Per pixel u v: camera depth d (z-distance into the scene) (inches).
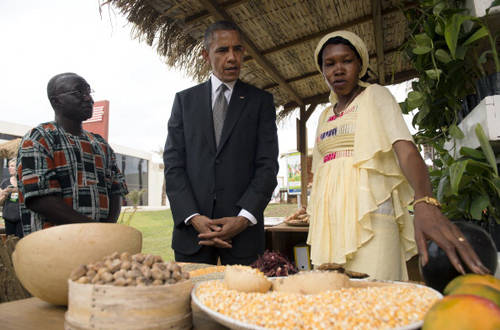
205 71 122.3
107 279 29.0
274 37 120.5
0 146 200.8
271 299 27.2
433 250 33.6
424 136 74.0
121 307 27.7
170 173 75.3
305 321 23.8
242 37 114.7
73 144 76.8
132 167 981.2
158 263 32.6
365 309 24.8
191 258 71.4
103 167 83.5
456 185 48.6
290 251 152.1
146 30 107.3
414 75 146.6
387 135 50.1
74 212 66.3
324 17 112.3
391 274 50.2
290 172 270.4
